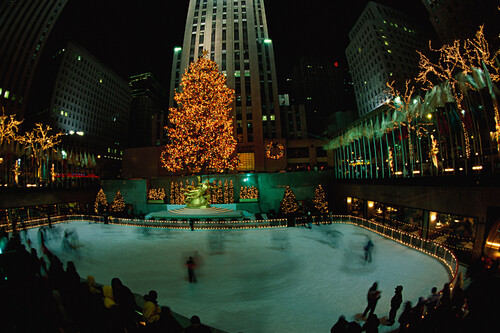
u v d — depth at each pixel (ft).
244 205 131.54
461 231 61.11
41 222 108.47
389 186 86.99
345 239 75.97
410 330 27.48
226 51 211.82
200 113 131.54
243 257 60.49
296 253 63.00
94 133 343.67
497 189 49.98
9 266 34.99
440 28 206.49
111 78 383.65
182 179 139.33
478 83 69.82
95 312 26.61
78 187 142.41
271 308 36.86
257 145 191.72
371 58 287.69
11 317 25.49
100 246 71.97
